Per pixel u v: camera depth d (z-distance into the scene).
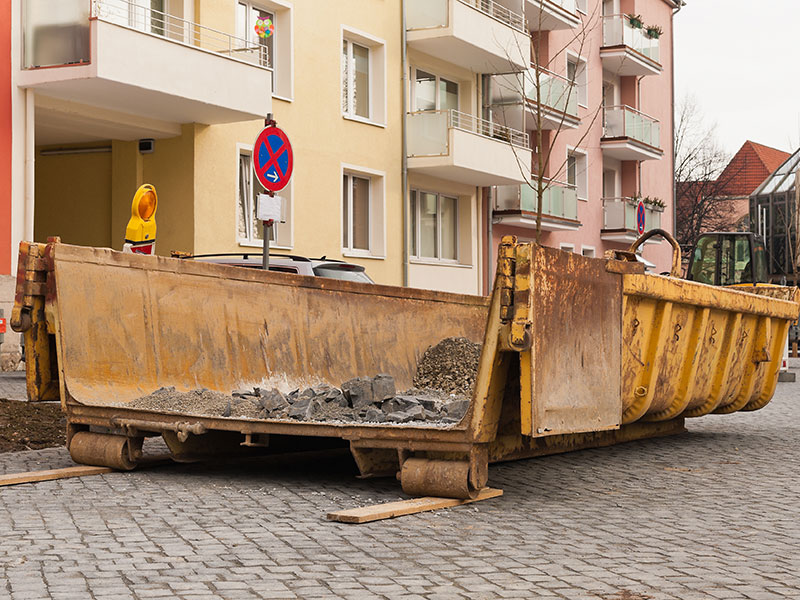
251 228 23.39
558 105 35.72
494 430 6.99
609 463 9.19
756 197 70.06
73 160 22.58
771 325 11.59
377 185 27.81
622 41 42.00
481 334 11.34
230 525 6.09
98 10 18.28
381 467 7.39
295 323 9.62
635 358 8.76
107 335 8.19
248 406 8.06
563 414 7.23
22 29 18.44
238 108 20.77
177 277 8.72
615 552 5.60
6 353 18.48
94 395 8.02
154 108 20.25
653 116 47.94
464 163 28.73
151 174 21.95
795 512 6.91
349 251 26.58
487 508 6.82
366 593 4.65
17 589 4.63
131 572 4.95
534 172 35.28
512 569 5.15
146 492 7.19
